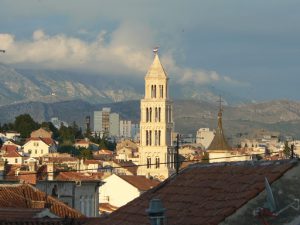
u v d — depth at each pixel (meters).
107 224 45.56
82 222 66.31
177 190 44.41
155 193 45.94
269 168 40.44
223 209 38.75
